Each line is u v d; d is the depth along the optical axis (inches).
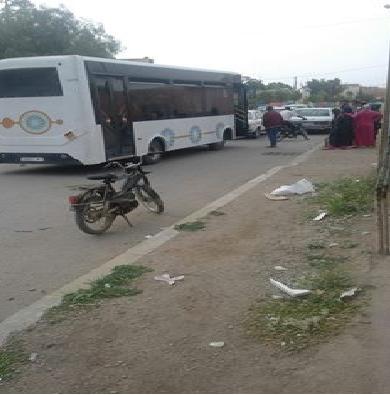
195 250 285.0
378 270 231.3
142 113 682.8
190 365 163.8
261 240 298.0
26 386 157.8
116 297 220.7
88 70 597.3
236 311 200.7
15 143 624.1
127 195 358.3
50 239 335.6
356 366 156.3
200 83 815.1
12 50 1717.5
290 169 611.8
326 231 306.3
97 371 164.1
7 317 213.0
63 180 593.3
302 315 192.9
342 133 854.5
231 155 814.5
